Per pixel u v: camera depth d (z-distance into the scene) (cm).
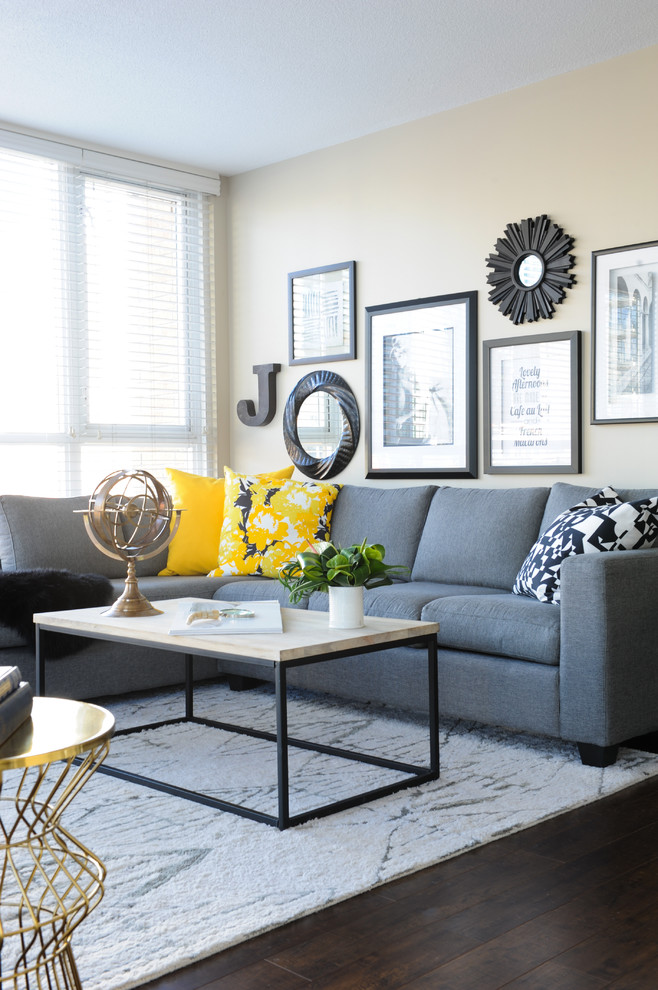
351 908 188
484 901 190
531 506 364
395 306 448
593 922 180
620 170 371
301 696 373
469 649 307
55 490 466
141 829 231
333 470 477
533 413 397
